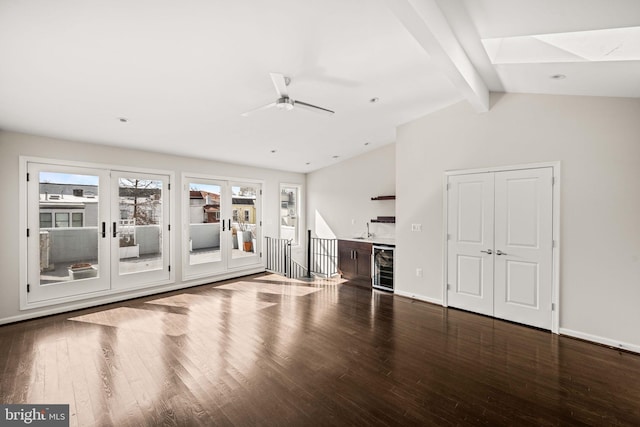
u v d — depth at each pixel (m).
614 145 3.03
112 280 4.48
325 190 7.24
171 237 5.14
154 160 4.95
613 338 3.04
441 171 4.37
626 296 2.97
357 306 4.34
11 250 3.67
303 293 5.04
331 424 1.93
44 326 3.55
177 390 2.28
